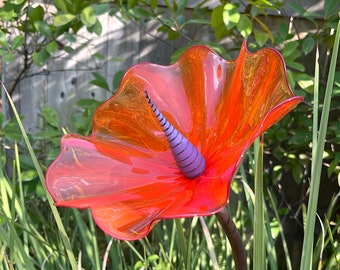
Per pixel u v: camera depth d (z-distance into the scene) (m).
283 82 0.97
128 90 1.18
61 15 2.11
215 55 1.17
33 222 2.30
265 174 2.50
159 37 2.80
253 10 2.14
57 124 2.31
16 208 1.72
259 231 1.09
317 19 2.56
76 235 2.43
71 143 1.07
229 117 1.07
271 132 2.41
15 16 2.36
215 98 1.13
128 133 1.15
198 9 2.47
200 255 2.13
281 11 2.55
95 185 1.01
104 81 2.47
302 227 2.72
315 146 1.21
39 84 2.87
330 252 2.47
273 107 0.89
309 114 2.52
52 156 2.17
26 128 2.89
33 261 1.88
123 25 2.82
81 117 2.30
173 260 2.10
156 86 1.18
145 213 0.89
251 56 1.08
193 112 1.14
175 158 0.98
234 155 0.92
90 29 2.21
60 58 2.85
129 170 1.05
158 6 2.70
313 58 2.57
